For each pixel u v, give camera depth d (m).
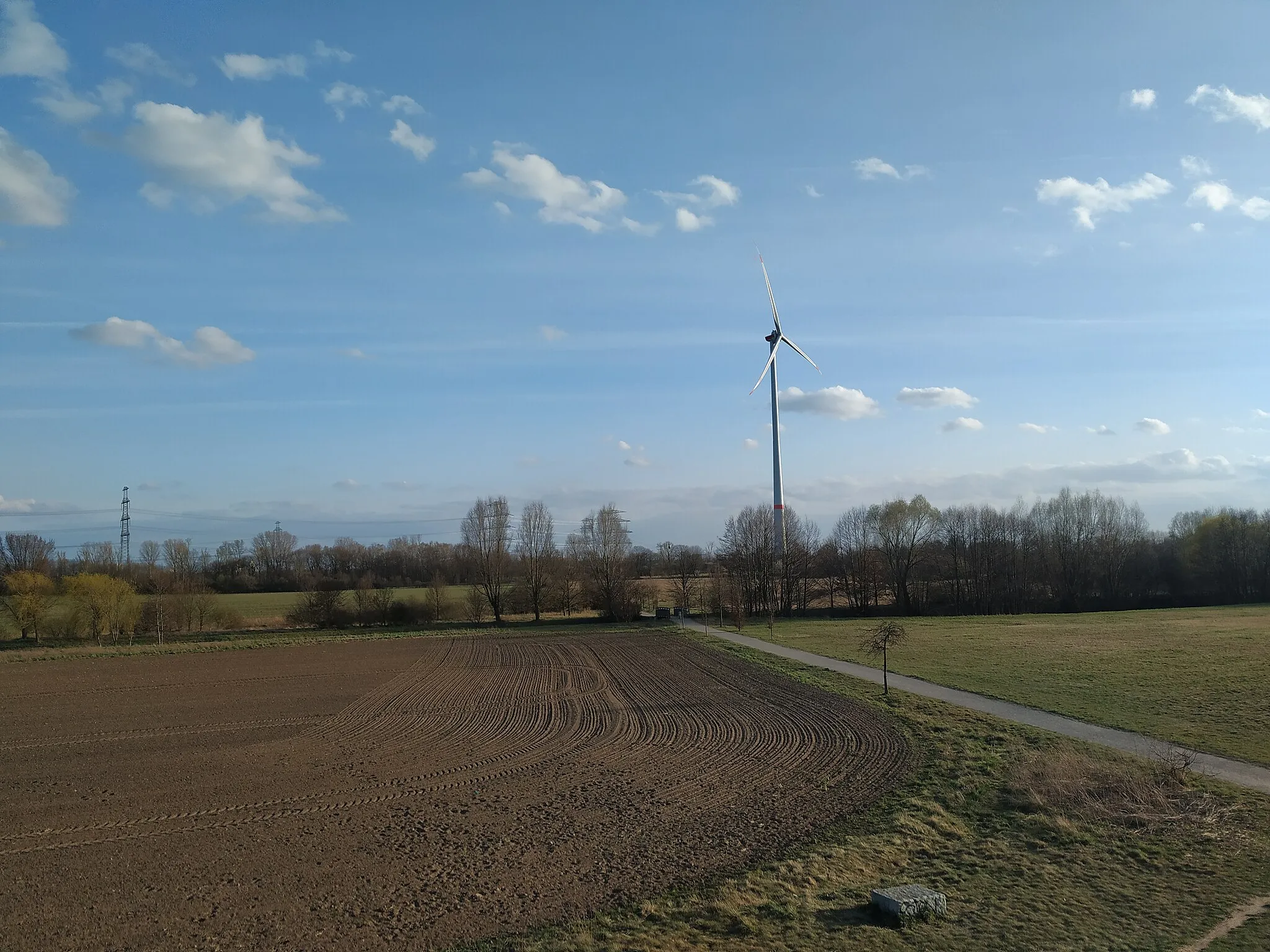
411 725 33.44
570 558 91.50
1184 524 115.50
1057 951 12.27
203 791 23.80
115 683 46.06
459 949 13.13
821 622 77.00
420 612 84.38
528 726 32.72
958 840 17.98
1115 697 31.95
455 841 18.73
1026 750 24.61
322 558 139.62
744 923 13.43
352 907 15.03
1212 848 16.53
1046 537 107.12
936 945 12.59
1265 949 12.12
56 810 22.09
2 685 45.72
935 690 35.47
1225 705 29.47
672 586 106.25
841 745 27.06
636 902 14.80
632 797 21.98
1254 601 99.81
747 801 21.30
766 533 96.50
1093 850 16.78
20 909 15.38
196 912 15.05
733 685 41.12
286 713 36.38
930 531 104.25
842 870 16.09
